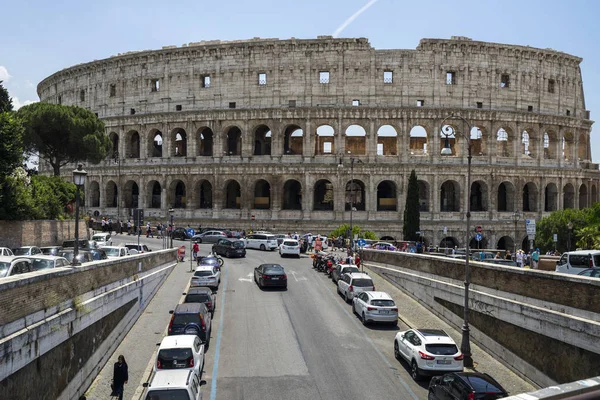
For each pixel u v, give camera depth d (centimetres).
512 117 10044
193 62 10506
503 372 3419
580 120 10688
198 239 9238
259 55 10156
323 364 3362
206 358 3422
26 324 2244
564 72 10731
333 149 11131
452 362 3044
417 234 8500
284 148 10781
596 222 7506
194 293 4266
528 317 3259
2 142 5822
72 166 11519
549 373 3048
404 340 3406
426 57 9912
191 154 10425
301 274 6359
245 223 9956
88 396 2867
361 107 9731
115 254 5600
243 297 5075
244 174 10062
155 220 10556
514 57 10244
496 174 9900
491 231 9806
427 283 4866
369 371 3272
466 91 9988
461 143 9881
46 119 8775
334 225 9725
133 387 2989
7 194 6109
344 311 4688
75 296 2855
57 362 2516
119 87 11131
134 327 4153
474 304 3956
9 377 2030
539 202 10188
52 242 6812
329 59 9938
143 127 10806
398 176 9781
